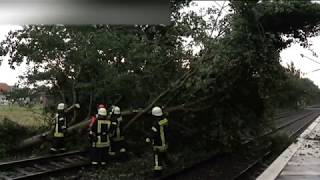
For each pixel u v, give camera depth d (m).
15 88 18.00
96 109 18.11
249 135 16.78
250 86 14.72
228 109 15.02
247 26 13.39
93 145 13.27
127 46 16.47
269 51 13.76
